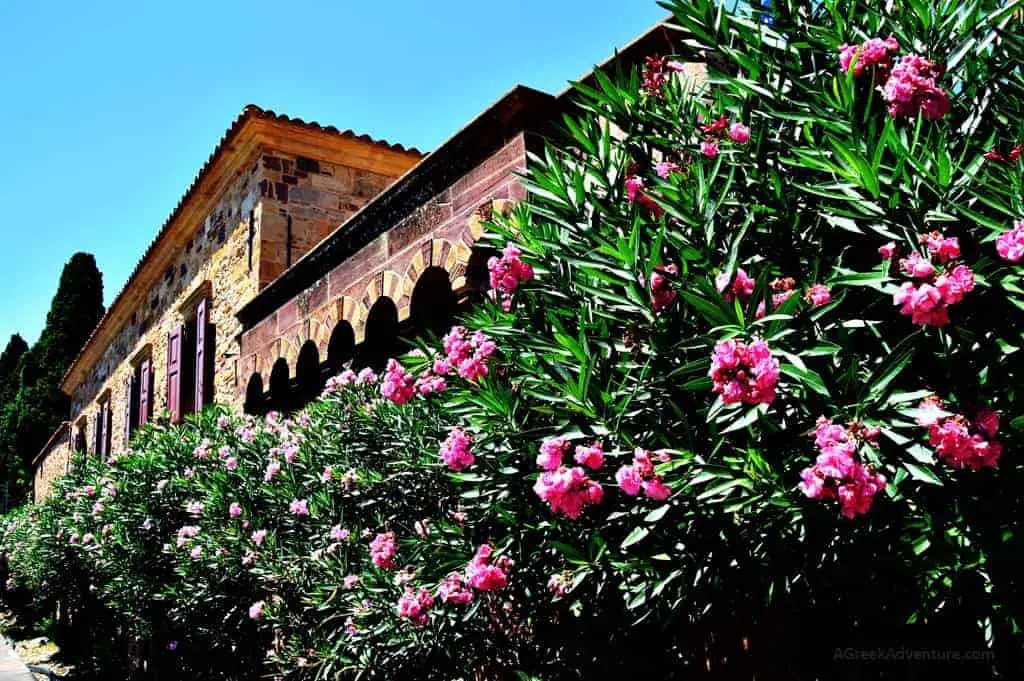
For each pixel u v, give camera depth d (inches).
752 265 102.7
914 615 91.6
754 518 97.0
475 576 127.9
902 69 91.0
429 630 161.9
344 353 287.6
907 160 87.4
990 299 88.0
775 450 90.0
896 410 83.3
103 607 457.4
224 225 451.5
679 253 102.8
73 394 1066.7
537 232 126.9
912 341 82.3
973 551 86.9
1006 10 93.7
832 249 105.3
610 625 146.0
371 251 263.0
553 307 122.0
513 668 166.2
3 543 797.9
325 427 219.3
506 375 132.3
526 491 126.6
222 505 261.9
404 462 182.1
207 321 457.1
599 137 127.6
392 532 180.7
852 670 117.6
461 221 214.4
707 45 123.6
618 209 117.3
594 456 100.3
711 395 99.0
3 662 516.4
